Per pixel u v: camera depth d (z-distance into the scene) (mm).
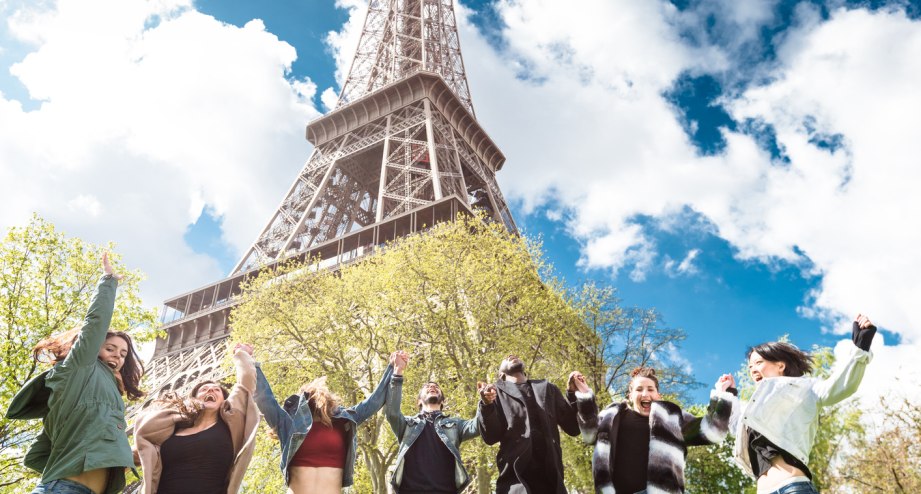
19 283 21938
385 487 25781
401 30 94125
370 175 83938
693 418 7945
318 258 32781
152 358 67625
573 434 8711
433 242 30062
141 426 7133
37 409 6871
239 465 7211
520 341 27203
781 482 6434
